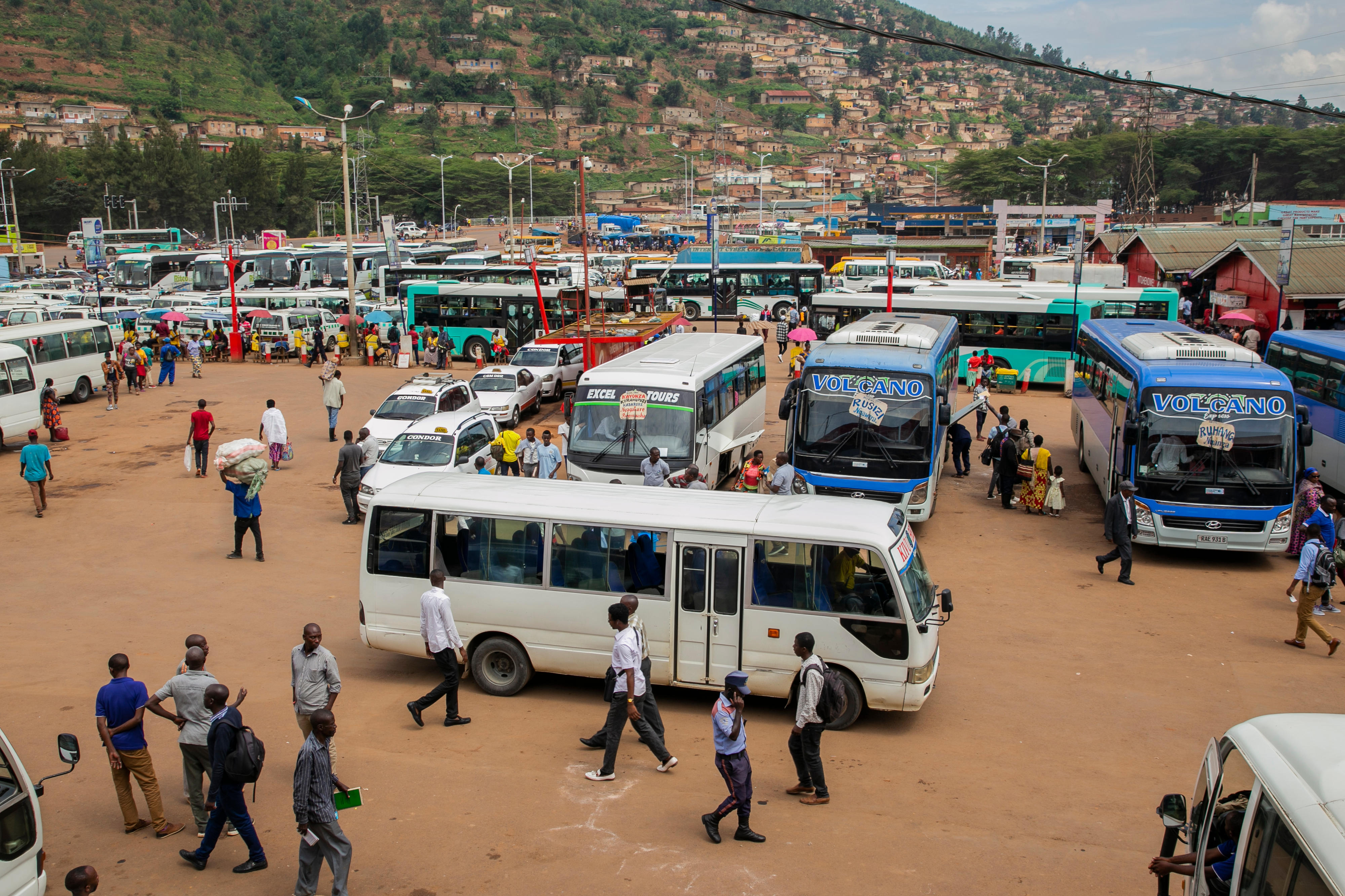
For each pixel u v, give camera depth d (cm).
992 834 885
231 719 802
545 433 2048
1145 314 3428
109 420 2978
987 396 2798
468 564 1194
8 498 2155
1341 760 490
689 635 1138
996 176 14200
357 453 1961
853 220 12138
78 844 873
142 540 1856
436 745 1060
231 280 4353
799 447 1848
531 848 855
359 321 4403
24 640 1373
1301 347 2325
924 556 1802
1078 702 1194
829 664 1105
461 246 8975
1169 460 1731
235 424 2909
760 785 979
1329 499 1450
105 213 12769
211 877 820
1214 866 551
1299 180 13375
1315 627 1351
